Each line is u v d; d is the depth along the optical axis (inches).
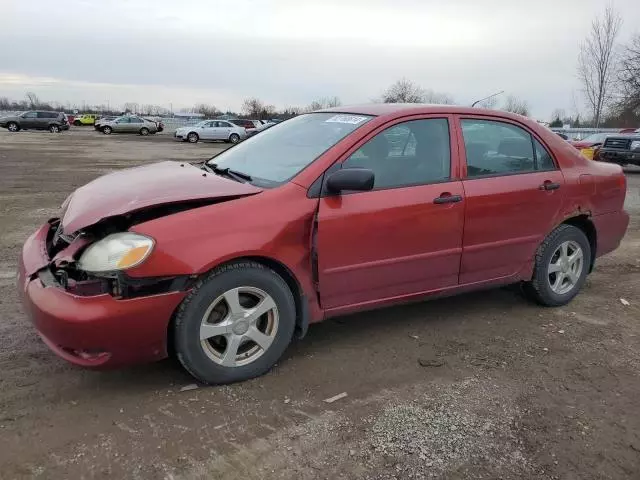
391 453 111.1
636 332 173.5
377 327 171.3
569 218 185.6
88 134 1732.3
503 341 163.9
